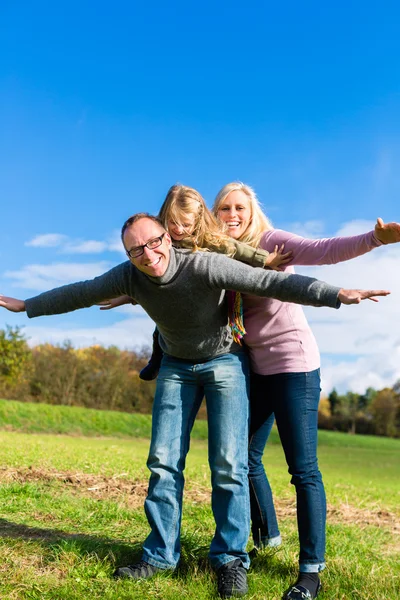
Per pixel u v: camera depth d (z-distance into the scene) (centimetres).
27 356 3516
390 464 2303
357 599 327
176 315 325
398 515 655
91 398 3797
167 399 350
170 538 340
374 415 5794
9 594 298
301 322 353
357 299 285
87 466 727
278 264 346
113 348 4003
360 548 470
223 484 334
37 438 1739
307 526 329
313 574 326
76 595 299
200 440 3170
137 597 302
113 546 372
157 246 306
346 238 326
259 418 376
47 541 380
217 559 327
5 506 465
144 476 674
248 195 369
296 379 341
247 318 353
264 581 338
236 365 344
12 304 353
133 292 332
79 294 343
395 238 303
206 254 317
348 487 920
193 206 327
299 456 337
